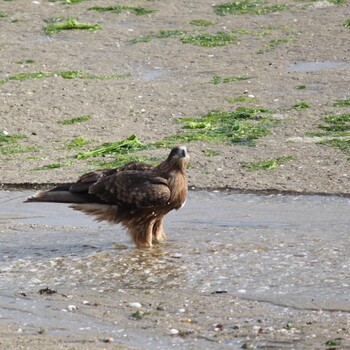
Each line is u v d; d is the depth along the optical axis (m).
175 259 13.28
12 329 10.77
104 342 10.29
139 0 29.75
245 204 15.84
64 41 26.59
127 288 12.16
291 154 18.22
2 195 16.81
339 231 14.24
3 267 13.13
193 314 11.12
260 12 28.20
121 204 13.84
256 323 10.74
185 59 24.86
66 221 15.38
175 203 13.98
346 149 18.31
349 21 26.94
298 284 12.00
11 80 23.58
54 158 18.70
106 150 18.88
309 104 21.16
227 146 18.91
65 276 12.72
